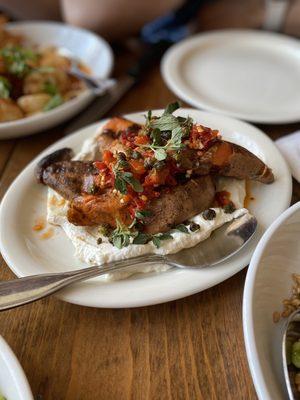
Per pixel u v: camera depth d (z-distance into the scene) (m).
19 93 0.53
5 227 0.35
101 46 0.61
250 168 0.36
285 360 0.25
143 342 0.29
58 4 0.80
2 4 0.79
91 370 0.28
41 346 0.29
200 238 0.32
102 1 0.66
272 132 0.48
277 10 0.72
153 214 0.33
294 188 0.40
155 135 0.34
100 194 0.34
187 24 0.78
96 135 0.40
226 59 0.59
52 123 0.48
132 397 0.26
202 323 0.30
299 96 0.52
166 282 0.30
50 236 0.35
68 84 0.56
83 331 0.30
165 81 0.57
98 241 0.34
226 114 0.47
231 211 0.34
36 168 0.39
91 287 0.30
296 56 0.59
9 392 0.24
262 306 0.28
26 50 0.58
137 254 0.32
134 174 0.33
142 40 0.70
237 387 0.27
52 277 0.30
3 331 0.30
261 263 0.28
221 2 0.80
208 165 0.35
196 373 0.27
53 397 0.27
